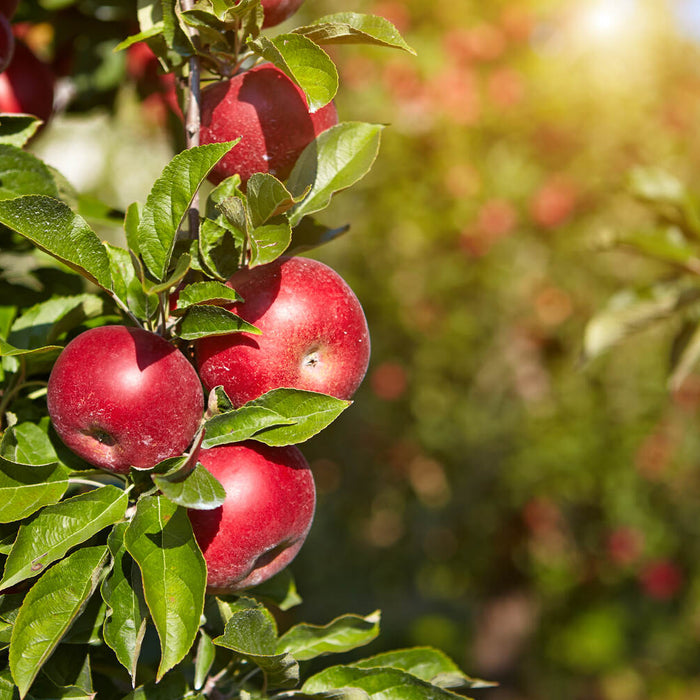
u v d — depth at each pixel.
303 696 1.03
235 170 1.05
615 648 4.11
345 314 1.02
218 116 1.04
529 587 4.09
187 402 0.99
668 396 3.52
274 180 0.97
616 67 3.60
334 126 1.05
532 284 3.54
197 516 0.99
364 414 3.66
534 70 3.58
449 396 3.64
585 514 3.78
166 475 0.96
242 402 1.01
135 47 1.47
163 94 1.50
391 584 4.08
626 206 3.49
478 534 3.83
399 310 3.53
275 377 1.01
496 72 3.56
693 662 4.19
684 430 3.54
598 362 3.52
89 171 2.22
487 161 3.54
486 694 4.04
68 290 1.14
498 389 3.61
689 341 1.55
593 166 3.55
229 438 0.99
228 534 0.99
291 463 1.02
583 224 3.51
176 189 0.99
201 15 1.02
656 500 3.68
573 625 4.14
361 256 3.53
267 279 1.01
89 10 1.39
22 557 0.96
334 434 3.71
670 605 4.04
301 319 1.00
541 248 3.54
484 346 3.57
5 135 1.09
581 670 4.10
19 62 1.21
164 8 1.02
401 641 4.41
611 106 3.55
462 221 3.45
